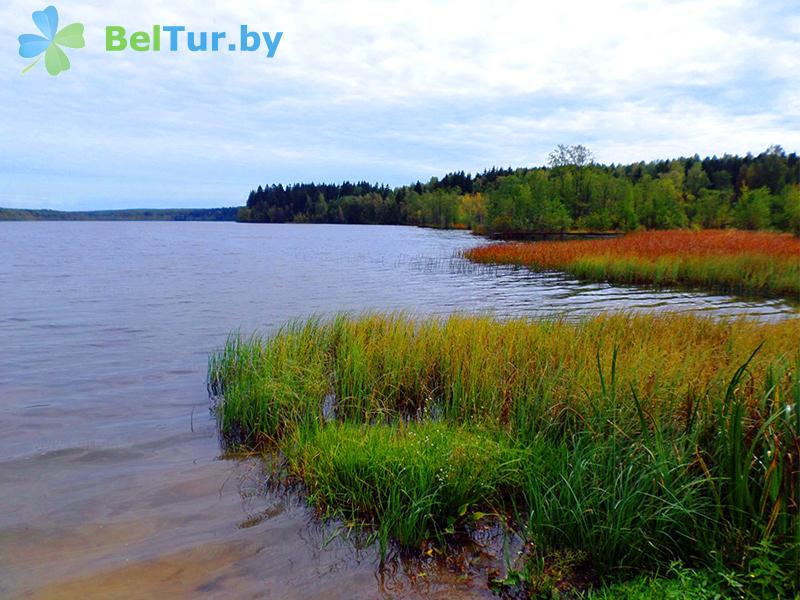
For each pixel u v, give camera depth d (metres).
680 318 11.41
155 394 8.66
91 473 5.80
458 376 7.14
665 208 80.88
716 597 3.35
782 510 3.67
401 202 186.25
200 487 5.46
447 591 3.79
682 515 3.98
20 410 7.86
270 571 4.07
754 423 4.39
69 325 14.80
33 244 64.50
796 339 8.59
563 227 79.25
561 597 3.65
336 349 9.17
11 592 3.81
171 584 3.93
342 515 4.75
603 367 6.65
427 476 4.73
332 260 40.50
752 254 27.14
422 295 21.69
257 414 6.81
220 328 14.42
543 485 4.66
